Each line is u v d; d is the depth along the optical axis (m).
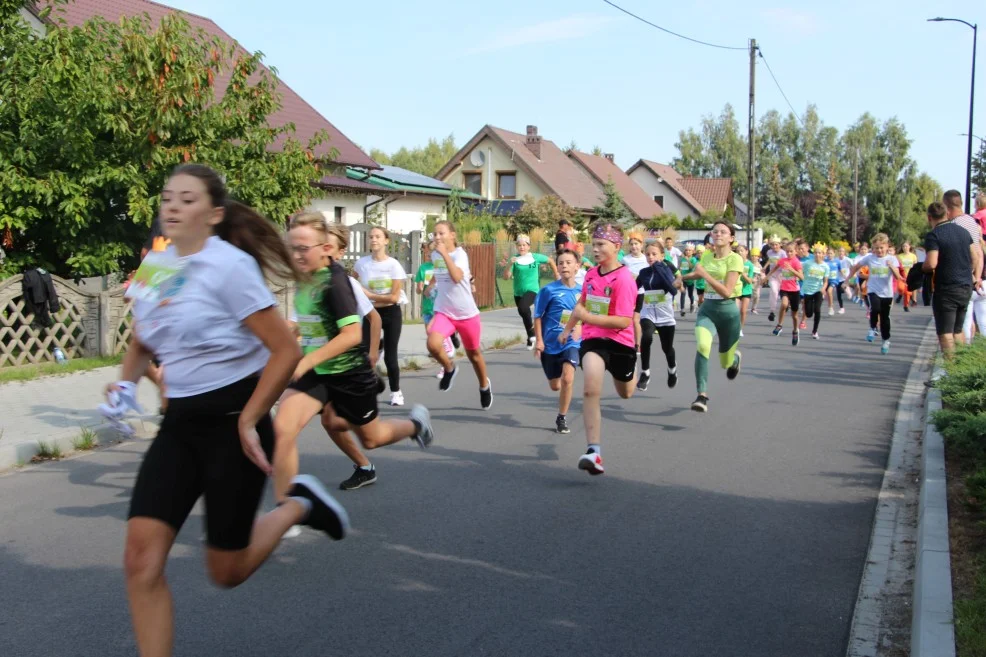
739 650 4.04
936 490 5.92
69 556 5.23
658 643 4.10
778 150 103.88
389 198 29.92
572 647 4.04
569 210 41.28
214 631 4.18
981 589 4.21
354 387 5.52
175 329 3.27
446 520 5.90
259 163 14.06
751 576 4.95
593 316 6.88
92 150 12.84
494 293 25.30
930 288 10.74
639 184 71.94
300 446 8.07
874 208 95.19
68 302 12.11
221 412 3.31
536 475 7.09
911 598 4.66
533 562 5.14
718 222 9.42
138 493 3.25
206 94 13.62
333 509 3.93
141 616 3.16
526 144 52.09
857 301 30.41
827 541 5.55
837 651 4.05
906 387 11.68
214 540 3.38
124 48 13.09
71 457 7.71
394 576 4.90
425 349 14.88
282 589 4.70
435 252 9.18
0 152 12.51
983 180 51.31
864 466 7.43
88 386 10.55
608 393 11.15
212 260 3.29
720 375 12.72
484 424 9.11
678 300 29.56
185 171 3.37
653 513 6.11
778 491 6.67
